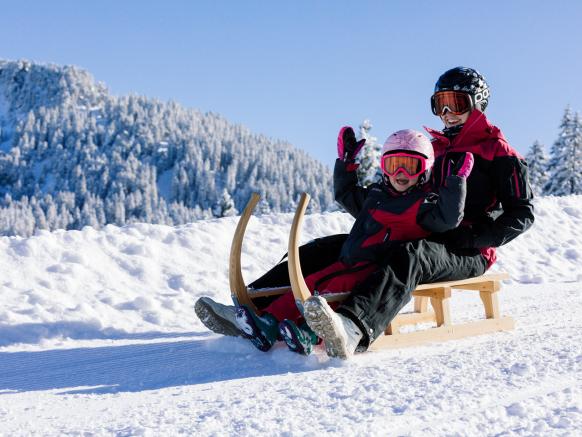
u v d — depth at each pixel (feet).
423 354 10.25
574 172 113.80
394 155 11.48
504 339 11.27
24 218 570.46
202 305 11.43
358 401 7.09
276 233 27.25
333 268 11.73
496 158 12.31
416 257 10.69
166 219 587.27
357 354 10.42
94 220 589.32
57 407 8.06
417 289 11.20
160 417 6.97
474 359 9.16
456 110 12.99
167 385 9.07
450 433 6.00
